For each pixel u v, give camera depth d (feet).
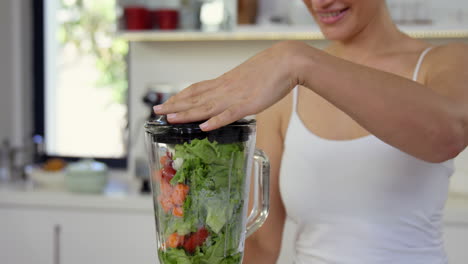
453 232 6.70
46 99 10.31
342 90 2.05
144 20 8.46
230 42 8.94
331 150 3.07
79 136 10.28
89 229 7.68
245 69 2.13
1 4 9.89
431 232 3.10
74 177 7.84
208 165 1.95
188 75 9.09
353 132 3.09
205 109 2.02
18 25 9.90
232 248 2.04
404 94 2.02
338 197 3.08
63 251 7.77
